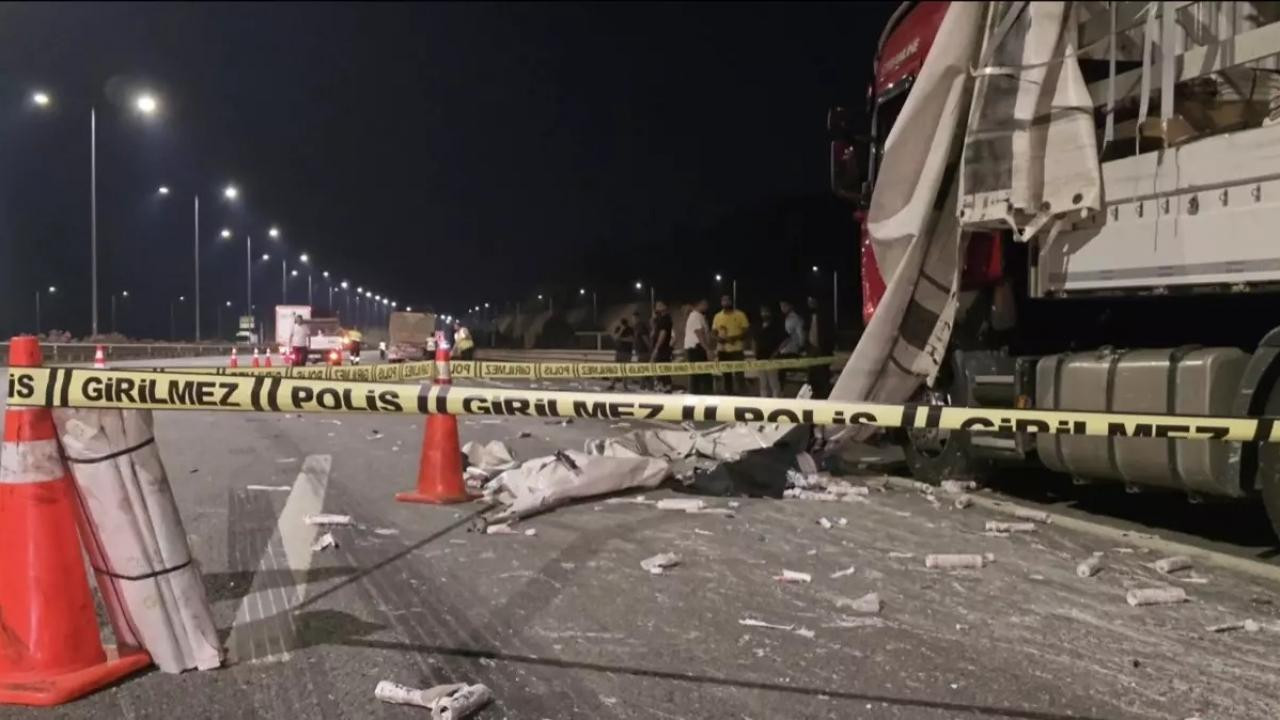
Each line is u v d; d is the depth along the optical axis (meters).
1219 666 4.25
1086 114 6.69
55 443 3.92
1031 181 6.87
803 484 8.50
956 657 4.35
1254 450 5.91
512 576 5.64
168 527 4.09
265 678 4.05
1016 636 4.64
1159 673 4.17
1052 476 9.40
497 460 9.36
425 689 3.92
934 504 8.02
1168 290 6.21
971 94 7.23
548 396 4.05
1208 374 6.18
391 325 44.47
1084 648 4.47
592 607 5.05
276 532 6.77
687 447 9.52
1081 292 6.89
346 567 5.83
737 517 7.41
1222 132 5.96
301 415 16.34
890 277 7.98
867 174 9.81
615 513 7.52
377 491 8.47
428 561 5.99
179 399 3.87
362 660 4.27
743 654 4.38
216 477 9.24
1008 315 8.06
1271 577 5.68
